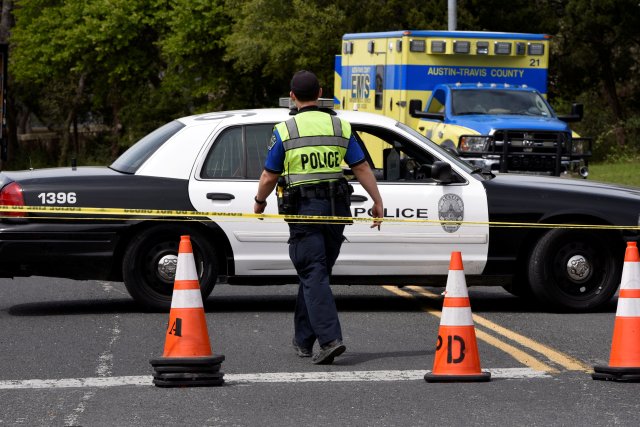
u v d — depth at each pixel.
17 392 17.17
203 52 105.81
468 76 50.56
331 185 19.00
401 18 86.38
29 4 118.19
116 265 24.19
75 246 23.78
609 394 17.05
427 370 18.73
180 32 102.19
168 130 24.70
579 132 102.94
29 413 15.90
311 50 86.44
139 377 18.19
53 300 26.62
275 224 24.08
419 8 86.31
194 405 16.33
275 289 28.66
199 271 24.12
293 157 18.97
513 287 26.83
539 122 46.12
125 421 15.45
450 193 24.23
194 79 109.44
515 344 21.11
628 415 15.77
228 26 102.00
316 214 18.91
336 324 19.00
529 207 24.42
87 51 113.19
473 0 87.31
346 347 20.52
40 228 23.64
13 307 25.53
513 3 88.69
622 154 83.81
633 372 17.80
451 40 49.91
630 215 24.70
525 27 89.06
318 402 16.52
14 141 134.88
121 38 108.88
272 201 23.91
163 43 105.19
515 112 48.25
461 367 17.86
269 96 109.75
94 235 23.80
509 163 45.47
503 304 26.53
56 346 20.78
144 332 22.16
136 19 107.00
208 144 24.22
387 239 24.05
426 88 50.16
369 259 24.06
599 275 24.92
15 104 144.50
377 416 15.70
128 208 23.78
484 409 16.09
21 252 23.64
